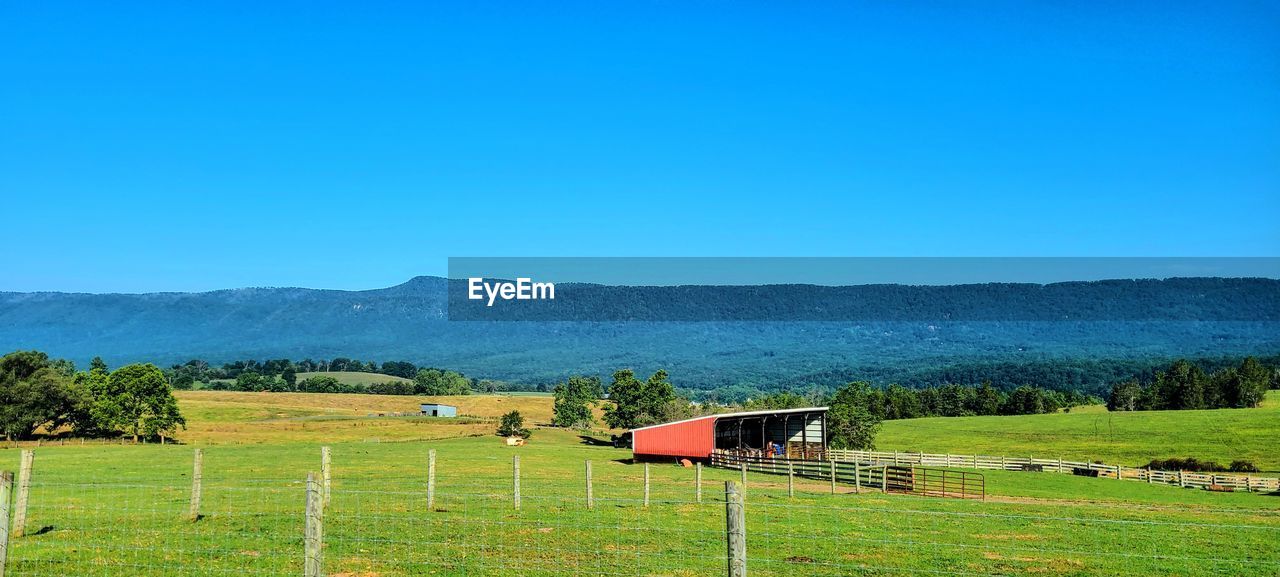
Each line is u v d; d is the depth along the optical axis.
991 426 128.75
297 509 26.09
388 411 189.38
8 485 16.39
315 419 147.88
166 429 94.81
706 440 62.03
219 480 37.62
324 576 17.41
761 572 18.53
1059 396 193.00
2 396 95.38
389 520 24.00
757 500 32.91
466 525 23.39
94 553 18.94
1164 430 112.00
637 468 54.34
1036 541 23.41
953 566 19.69
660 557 19.64
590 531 22.77
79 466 48.66
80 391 99.62
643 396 107.31
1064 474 62.84
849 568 19.09
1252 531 27.03
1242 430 107.75
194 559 18.53
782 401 129.38
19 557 18.41
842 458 73.25
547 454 66.12
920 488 44.50
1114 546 22.88
